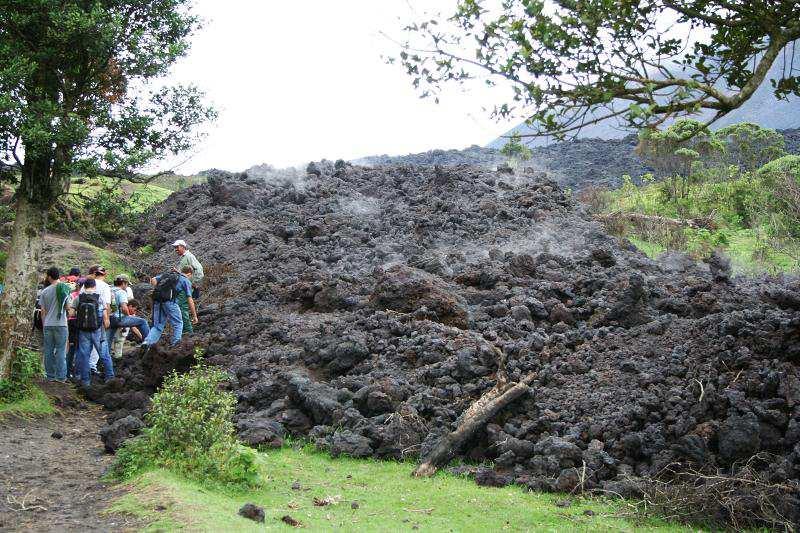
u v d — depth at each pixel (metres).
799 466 6.80
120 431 8.62
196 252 19.73
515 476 7.68
